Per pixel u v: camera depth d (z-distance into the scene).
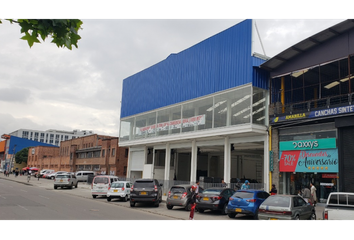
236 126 22.16
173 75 30.06
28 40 4.66
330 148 18.03
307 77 21.98
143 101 34.25
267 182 21.03
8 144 106.88
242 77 22.47
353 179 16.69
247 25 22.89
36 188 32.62
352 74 19.31
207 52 26.28
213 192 16.47
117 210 16.56
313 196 17.11
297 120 19.67
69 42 4.93
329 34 18.19
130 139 35.47
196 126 26.05
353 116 16.88
